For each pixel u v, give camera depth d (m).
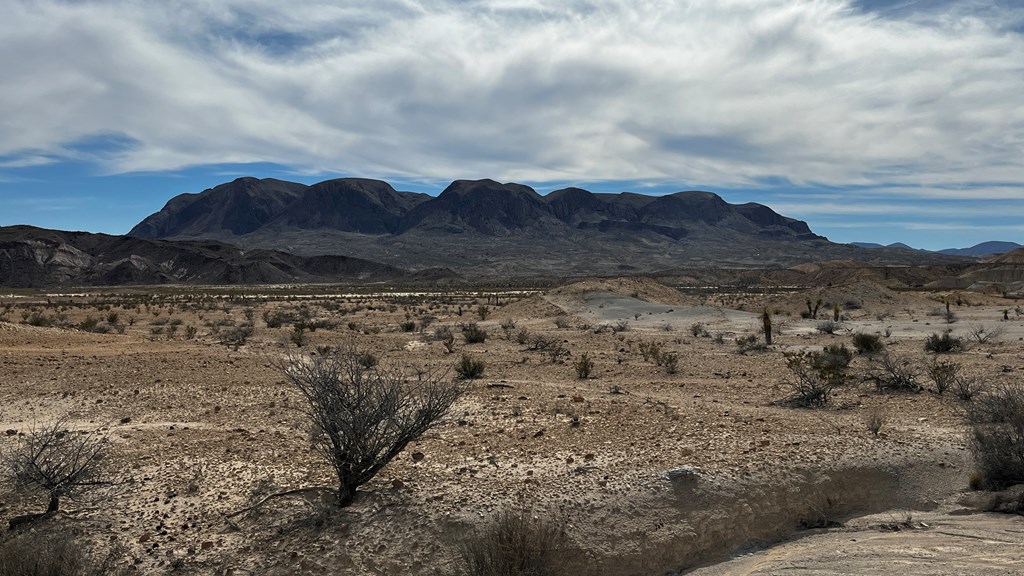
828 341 33.28
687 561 8.18
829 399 15.78
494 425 12.95
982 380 16.05
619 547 8.00
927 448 10.47
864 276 142.75
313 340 32.84
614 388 17.81
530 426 12.77
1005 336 34.31
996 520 8.57
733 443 10.77
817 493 9.34
